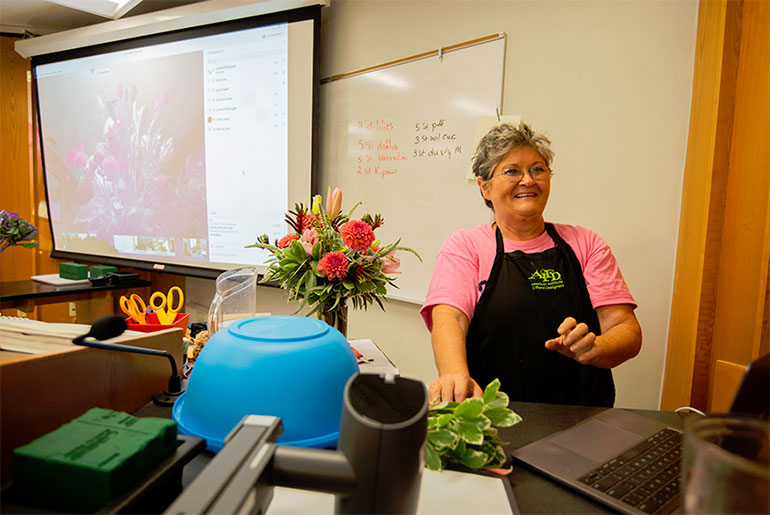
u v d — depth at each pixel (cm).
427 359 200
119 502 38
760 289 113
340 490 36
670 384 148
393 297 208
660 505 48
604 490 51
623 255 155
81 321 280
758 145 119
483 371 116
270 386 55
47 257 310
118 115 267
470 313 116
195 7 231
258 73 225
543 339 113
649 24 147
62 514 37
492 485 52
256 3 215
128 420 47
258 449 39
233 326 65
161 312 122
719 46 128
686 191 143
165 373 76
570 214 163
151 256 269
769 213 110
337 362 60
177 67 245
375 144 210
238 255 242
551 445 61
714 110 130
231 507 30
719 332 131
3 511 38
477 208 178
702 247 133
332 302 98
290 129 221
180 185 254
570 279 115
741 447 38
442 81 186
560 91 161
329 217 107
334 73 228
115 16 216
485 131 168
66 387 53
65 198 294
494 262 118
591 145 158
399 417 43
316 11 208
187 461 47
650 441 63
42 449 40
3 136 295
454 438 52
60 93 284
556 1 160
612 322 112
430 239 194
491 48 172
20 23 290
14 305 220
